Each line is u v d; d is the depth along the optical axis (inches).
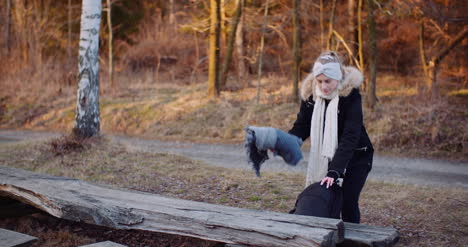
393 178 304.3
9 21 956.6
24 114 682.2
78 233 165.5
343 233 121.5
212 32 625.9
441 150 404.5
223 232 124.6
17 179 170.7
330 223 118.3
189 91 701.9
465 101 514.3
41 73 833.5
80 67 364.2
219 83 650.2
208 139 512.1
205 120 562.9
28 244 141.9
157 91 724.0
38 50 905.5
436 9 508.1
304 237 112.0
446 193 223.8
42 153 339.9
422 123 446.0
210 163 337.1
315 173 137.6
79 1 957.8
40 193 154.2
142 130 568.4
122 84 779.4
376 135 439.8
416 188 241.3
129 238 159.9
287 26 789.9
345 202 136.8
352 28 648.4
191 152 427.2
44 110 689.0
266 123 524.4
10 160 327.3
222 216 130.4
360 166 136.1
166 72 917.2
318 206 127.8
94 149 342.3
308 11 738.8
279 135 119.7
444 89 577.9
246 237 120.7
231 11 776.9
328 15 767.7
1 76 844.6
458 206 197.3
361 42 595.5
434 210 192.1
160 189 237.1
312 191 131.6
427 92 523.8
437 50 621.9
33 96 742.5
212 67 629.9
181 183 249.1
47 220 177.0
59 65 882.8
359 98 132.3
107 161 308.0
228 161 369.1
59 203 147.9
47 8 930.1
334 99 131.8
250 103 593.3
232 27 693.9
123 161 310.0
